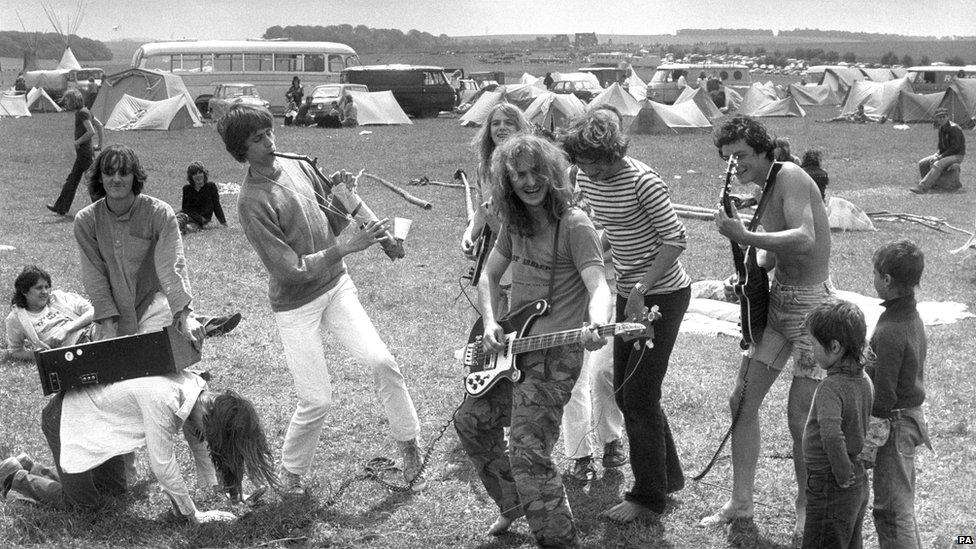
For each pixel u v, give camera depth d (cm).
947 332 819
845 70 5331
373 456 559
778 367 461
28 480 494
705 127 3403
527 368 430
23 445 571
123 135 3145
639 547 455
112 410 471
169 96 3553
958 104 3625
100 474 491
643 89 5256
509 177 421
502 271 458
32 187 1856
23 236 1288
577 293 433
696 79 5191
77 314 748
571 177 549
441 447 571
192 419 488
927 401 646
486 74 6300
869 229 1340
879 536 418
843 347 384
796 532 454
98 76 5759
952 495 502
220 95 3947
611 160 456
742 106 4222
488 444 459
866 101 3822
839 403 385
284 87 4388
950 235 1313
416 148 2695
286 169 507
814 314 390
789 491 509
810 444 398
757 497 502
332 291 513
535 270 434
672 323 466
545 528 423
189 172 1344
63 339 721
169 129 3362
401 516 485
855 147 2717
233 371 714
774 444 573
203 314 880
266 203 490
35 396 655
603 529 471
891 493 412
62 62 6109
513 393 436
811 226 437
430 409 636
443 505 496
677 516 485
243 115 484
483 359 447
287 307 505
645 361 463
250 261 1120
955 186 1811
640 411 467
